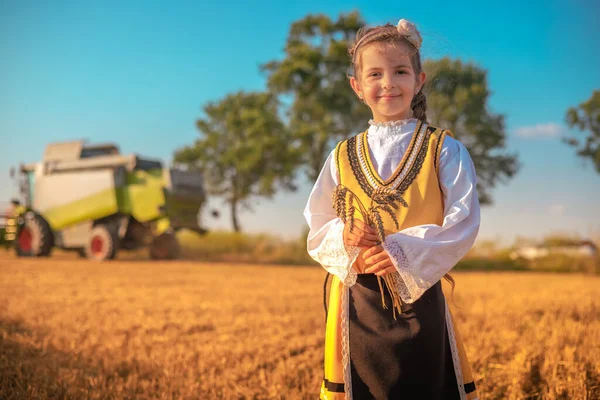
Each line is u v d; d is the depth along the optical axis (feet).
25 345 15.44
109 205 59.88
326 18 92.73
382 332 7.55
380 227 7.47
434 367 7.48
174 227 59.52
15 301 24.49
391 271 7.39
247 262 66.49
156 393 12.43
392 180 7.91
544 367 13.12
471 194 7.59
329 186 8.63
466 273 52.95
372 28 8.28
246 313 21.99
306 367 14.17
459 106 51.75
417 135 8.05
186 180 60.29
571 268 63.82
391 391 7.46
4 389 12.01
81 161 63.98
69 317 20.43
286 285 33.91
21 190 67.87
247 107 116.06
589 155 70.13
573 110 70.74
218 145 115.96
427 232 7.29
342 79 91.30
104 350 15.53
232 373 13.70
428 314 7.55
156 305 24.17
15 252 67.15
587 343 14.96
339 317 8.00
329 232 7.98
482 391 12.51
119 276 39.14
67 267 47.80
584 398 11.55
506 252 70.38
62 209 63.46
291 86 93.45
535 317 19.93
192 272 44.45
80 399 11.83
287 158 103.40
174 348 15.80
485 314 20.58
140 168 62.69
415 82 8.25
